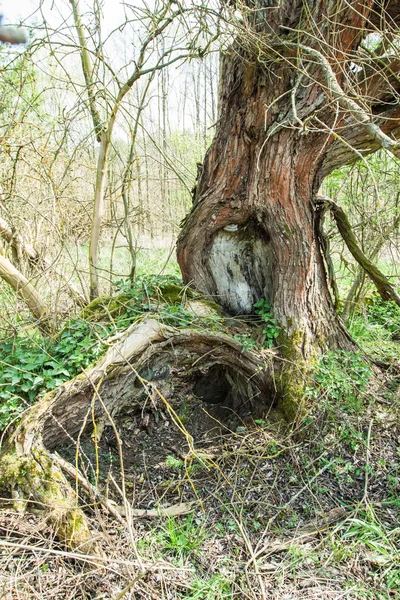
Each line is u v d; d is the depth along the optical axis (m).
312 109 3.36
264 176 3.66
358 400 3.90
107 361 3.18
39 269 4.38
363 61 3.24
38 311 3.99
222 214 3.94
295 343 3.89
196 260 4.23
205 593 2.49
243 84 3.56
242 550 2.83
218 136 3.84
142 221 6.58
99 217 4.27
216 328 3.76
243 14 3.13
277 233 3.81
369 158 5.23
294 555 2.76
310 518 3.10
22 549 2.60
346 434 3.64
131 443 3.90
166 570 2.63
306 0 3.25
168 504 3.24
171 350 3.58
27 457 2.83
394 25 3.38
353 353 4.27
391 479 3.31
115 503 3.09
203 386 4.63
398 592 2.47
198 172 4.20
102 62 3.77
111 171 5.22
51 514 2.66
